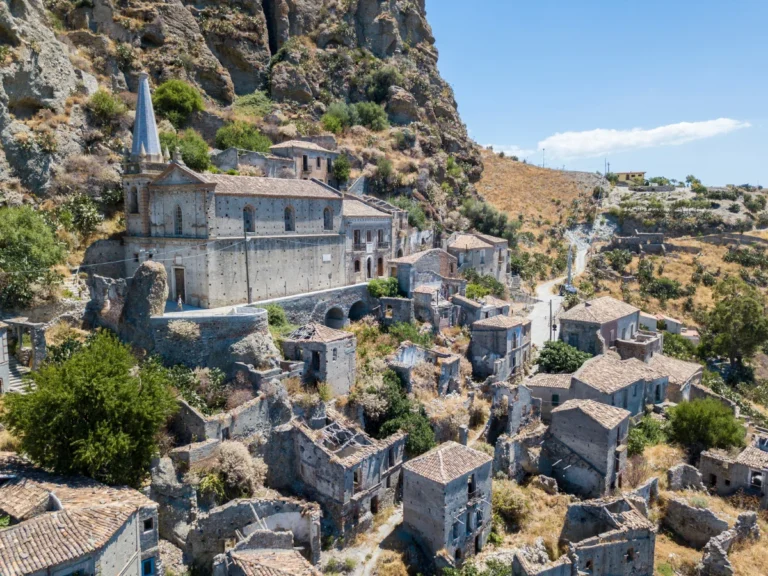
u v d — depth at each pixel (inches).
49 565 828.0
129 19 3432.6
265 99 4079.7
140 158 2121.1
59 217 2106.3
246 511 1290.6
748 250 4840.1
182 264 1959.9
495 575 1321.4
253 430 1503.4
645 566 1341.0
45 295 1728.6
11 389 1444.4
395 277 2603.3
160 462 1254.3
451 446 1518.2
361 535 1470.2
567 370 2313.0
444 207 4008.4
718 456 1764.3
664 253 4928.6
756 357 3417.8
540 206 5787.4
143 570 1084.5
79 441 1112.2
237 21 4079.7
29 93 2304.4
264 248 2106.3
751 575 1341.0
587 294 3870.6
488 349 2330.2
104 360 1241.4
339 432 1589.6
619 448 1678.2
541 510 1574.8
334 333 1824.6
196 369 1592.0
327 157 3474.4
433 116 5068.9
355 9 5027.1
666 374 2287.2
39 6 2492.6
